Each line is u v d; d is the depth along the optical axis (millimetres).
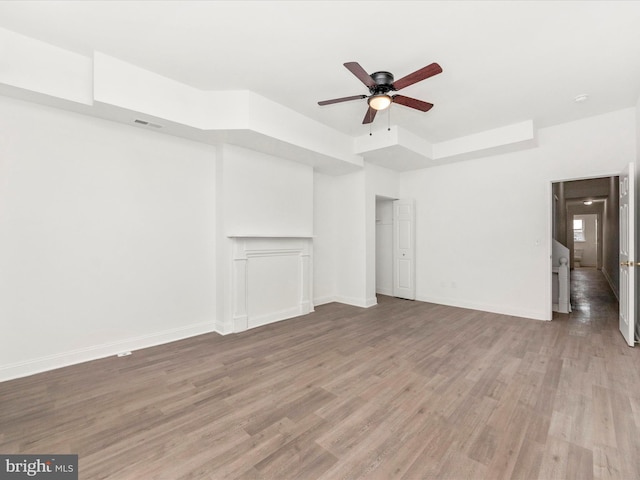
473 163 5012
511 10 2100
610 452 1650
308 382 2475
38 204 2705
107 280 3080
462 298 5141
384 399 2213
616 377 2516
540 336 3586
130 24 2271
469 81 3059
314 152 4098
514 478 1480
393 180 5809
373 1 2023
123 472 1532
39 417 2004
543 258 4336
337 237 5590
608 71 2873
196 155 3752
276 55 2648
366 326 4027
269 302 4246
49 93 2529
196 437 1804
